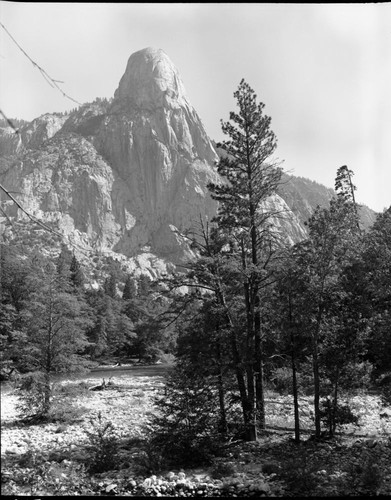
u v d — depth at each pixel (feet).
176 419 62.34
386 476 49.47
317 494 44.24
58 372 102.42
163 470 55.06
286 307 73.77
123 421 93.30
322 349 73.10
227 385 71.77
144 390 144.46
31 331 104.01
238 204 79.25
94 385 158.61
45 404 95.91
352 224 73.41
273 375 93.25
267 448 64.80
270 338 77.05
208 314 71.56
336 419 71.82
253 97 81.25
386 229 75.05
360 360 77.15
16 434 80.84
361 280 72.64
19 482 47.32
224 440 68.69
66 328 103.09
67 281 108.99
